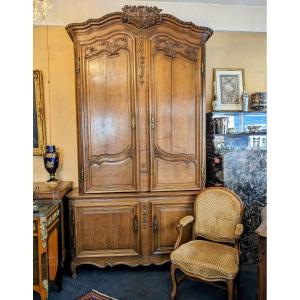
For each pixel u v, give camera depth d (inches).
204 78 116.3
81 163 112.6
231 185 118.8
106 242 113.1
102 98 112.5
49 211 94.0
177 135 115.6
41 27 126.3
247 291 100.3
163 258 114.9
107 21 109.9
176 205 114.7
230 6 132.6
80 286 105.1
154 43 112.3
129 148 114.0
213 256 91.1
